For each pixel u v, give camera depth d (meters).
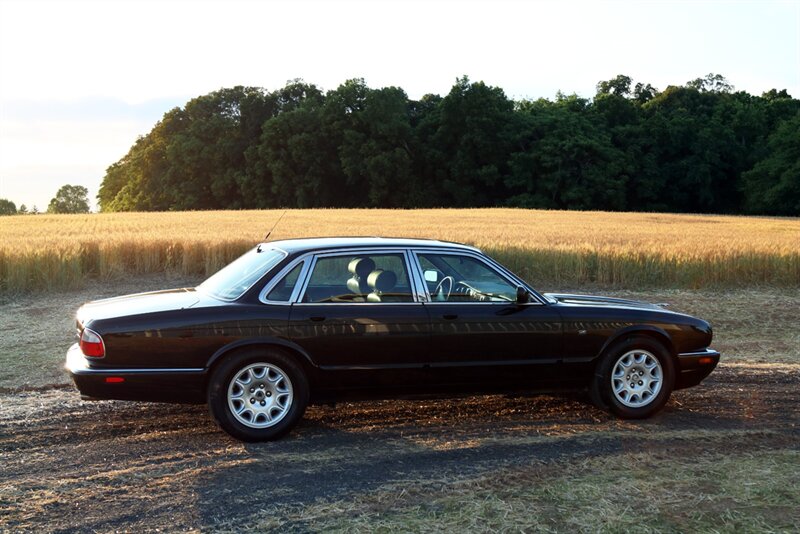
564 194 80.31
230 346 5.29
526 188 83.94
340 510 4.10
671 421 6.09
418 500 4.26
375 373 5.60
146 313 5.30
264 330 5.35
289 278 5.54
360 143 85.62
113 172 126.06
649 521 4.02
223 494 4.32
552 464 4.91
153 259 16.27
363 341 5.53
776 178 78.94
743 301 14.23
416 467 4.83
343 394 5.64
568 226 33.72
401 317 5.61
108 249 15.67
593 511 4.13
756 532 3.90
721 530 3.92
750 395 7.04
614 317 6.10
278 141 88.12
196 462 4.89
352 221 36.31
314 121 88.94
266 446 5.27
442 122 85.31
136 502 4.20
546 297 6.42
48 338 9.84
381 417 6.07
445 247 5.95
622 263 16.22
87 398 5.27
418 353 5.65
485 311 5.82
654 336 6.25
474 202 85.19
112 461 4.90
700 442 5.47
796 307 13.59
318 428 5.74
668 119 90.19
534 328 5.89
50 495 4.29
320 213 48.53
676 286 16.02
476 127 82.94
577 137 81.25
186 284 15.14
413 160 87.06
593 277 16.58
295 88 98.94
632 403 6.14
